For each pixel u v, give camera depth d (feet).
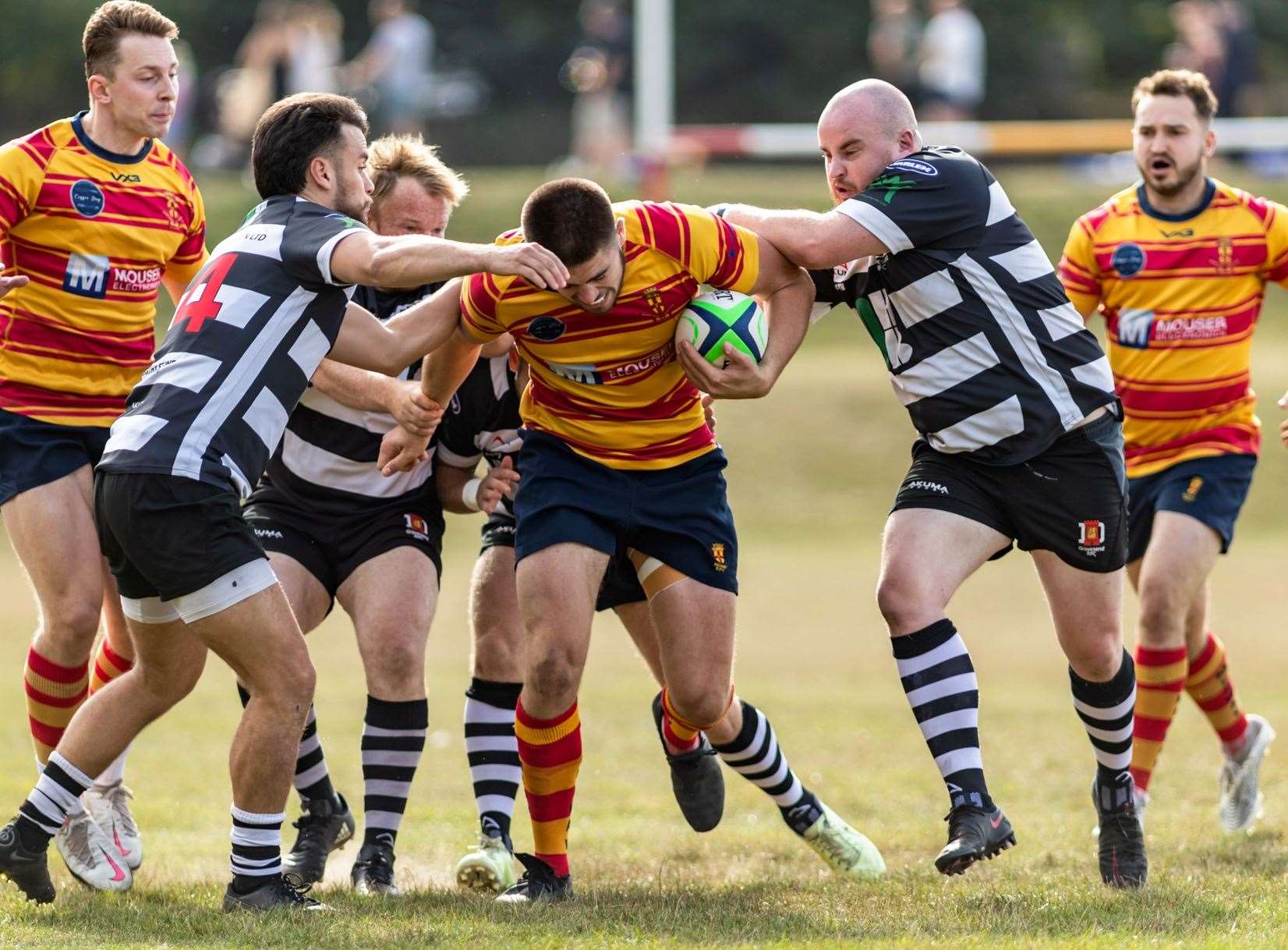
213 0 435.12
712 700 63.31
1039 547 64.54
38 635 68.85
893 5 312.29
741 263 61.87
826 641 151.84
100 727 61.93
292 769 59.36
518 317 60.49
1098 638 64.34
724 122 432.25
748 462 228.02
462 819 83.15
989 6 443.32
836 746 102.73
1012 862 70.79
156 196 71.20
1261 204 81.51
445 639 153.99
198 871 69.56
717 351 61.11
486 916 57.98
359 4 444.14
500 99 434.71
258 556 58.54
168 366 59.06
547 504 62.18
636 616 69.10
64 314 69.31
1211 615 160.76
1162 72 81.82
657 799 87.51
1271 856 71.61
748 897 63.10
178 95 70.74
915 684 62.13
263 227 60.44
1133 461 82.07
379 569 67.36
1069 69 449.48
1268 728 79.77
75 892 64.28
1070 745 101.96
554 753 62.44
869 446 231.71
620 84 316.19
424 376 64.13
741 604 170.71
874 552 199.41
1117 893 61.82
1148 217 81.92
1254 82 309.01
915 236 62.54
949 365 63.62
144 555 57.62
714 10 426.10
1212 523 79.20
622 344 60.95
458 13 439.63
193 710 119.14
